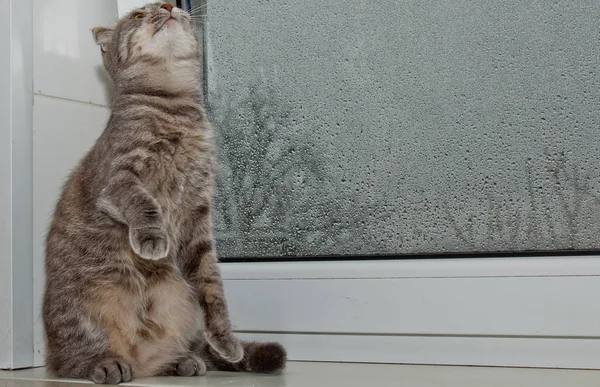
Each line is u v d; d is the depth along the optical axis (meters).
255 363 1.19
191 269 1.25
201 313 1.23
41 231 1.32
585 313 1.17
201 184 1.27
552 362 1.18
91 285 1.19
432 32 1.30
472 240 1.26
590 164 1.22
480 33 1.27
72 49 1.37
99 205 1.20
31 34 1.32
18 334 1.29
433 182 1.28
